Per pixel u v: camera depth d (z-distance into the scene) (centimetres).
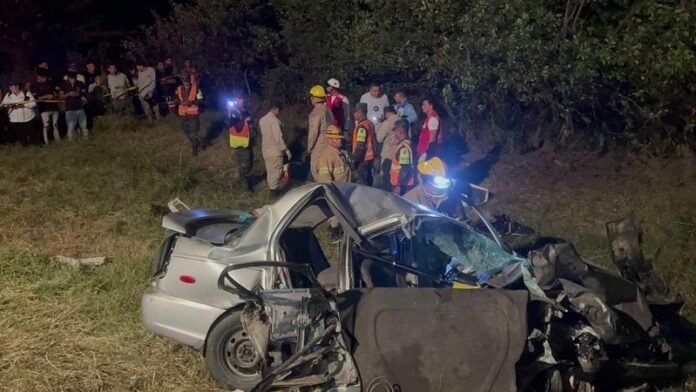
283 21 1622
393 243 694
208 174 1441
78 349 727
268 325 605
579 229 1134
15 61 2131
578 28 1282
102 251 1047
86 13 2245
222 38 1697
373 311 586
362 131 1213
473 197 1033
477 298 590
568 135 1334
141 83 1733
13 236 1105
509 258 704
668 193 1220
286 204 679
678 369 650
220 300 673
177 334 686
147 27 2092
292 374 624
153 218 1185
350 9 1520
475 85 1257
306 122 1591
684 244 1059
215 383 682
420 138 1237
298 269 605
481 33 1242
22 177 1402
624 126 1365
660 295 718
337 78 1478
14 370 682
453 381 571
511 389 568
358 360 575
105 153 1547
